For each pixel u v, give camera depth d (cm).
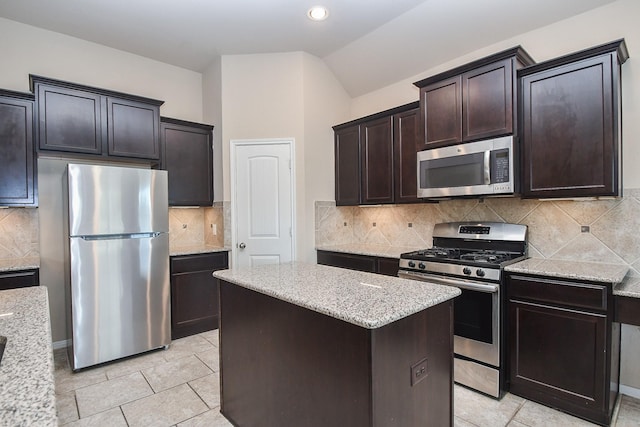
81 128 299
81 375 265
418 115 315
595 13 244
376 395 125
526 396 227
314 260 387
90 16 298
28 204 276
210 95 401
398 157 335
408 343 138
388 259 312
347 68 391
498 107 250
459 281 248
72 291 269
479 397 234
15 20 303
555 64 228
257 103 380
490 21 281
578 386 205
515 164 244
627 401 224
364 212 414
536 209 273
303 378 155
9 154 269
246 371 193
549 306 215
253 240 383
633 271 230
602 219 242
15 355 94
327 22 314
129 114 325
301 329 156
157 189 311
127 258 295
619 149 218
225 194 380
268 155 380
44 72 319
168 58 384
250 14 299
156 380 258
